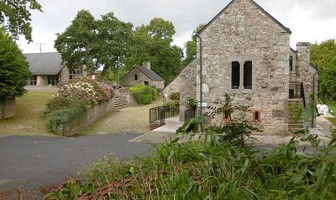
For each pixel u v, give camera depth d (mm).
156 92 37969
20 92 18719
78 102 17844
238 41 15203
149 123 18812
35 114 19172
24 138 14727
